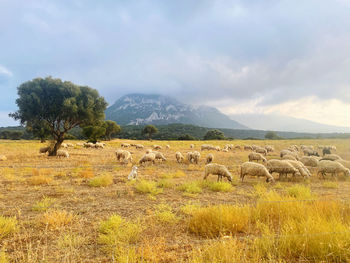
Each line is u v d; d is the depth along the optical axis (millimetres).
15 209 6266
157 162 18641
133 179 10680
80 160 18172
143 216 5812
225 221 4727
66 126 22375
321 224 4207
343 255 3418
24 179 10125
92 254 3779
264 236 3822
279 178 12000
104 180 9789
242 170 11320
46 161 17297
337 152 30812
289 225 4398
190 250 3873
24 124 21859
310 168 14852
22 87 20734
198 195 8352
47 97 21188
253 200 7598
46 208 6277
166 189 9273
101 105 24516
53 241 4262
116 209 6441
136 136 121062
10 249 3898
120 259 3316
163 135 134750
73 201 7176
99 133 53406
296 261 3465
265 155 28469
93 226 5109
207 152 30375
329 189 9570
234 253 3219
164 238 4402
